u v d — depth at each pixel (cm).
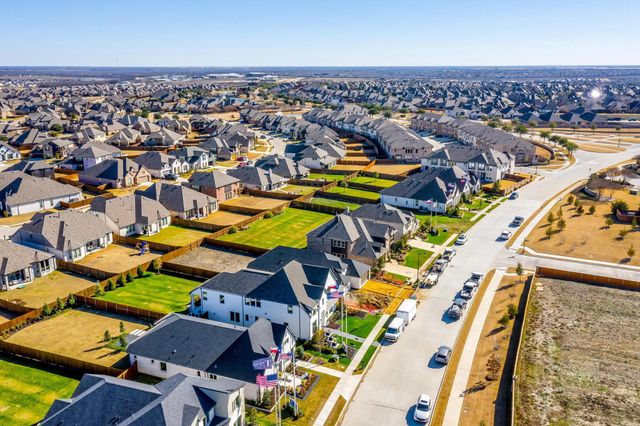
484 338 6419
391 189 12369
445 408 5125
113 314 7062
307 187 14112
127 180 13775
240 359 5319
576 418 4953
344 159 17638
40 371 5722
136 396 4331
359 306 7219
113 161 14025
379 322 6800
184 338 5650
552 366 5809
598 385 5459
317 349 6175
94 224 9500
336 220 8794
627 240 9794
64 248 8644
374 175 14938
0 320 6912
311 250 8612
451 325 6738
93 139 19612
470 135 19875
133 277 8175
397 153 17512
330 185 13825
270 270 7481
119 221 10006
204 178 12681
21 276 7975
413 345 6272
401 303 7200
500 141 17450
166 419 4100
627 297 7544
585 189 13300
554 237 10025
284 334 5731
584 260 8900
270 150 19500
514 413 4975
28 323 6788
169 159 15275
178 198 11225
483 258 9038
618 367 5778
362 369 5772
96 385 4497
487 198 12950
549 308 7200
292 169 14850
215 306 6838
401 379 5612
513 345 6244
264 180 13688
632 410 5062
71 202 12225
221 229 10506
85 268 8356
